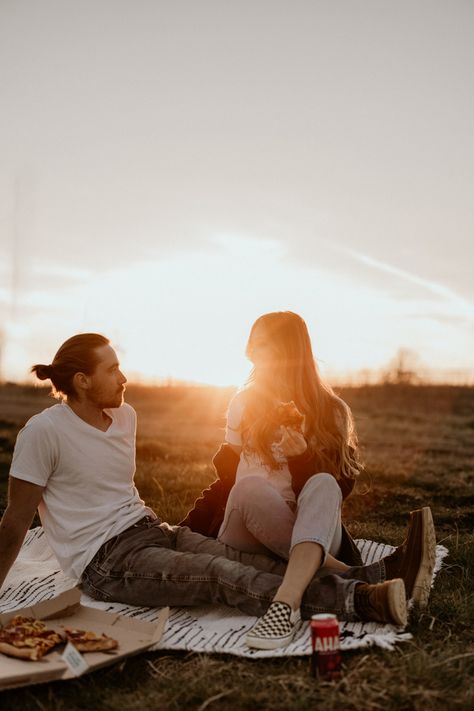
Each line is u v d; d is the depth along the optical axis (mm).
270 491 4012
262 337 4324
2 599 4277
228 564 3938
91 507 4301
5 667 3254
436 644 3621
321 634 3254
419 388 27766
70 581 4473
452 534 6508
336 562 4090
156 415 20594
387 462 11406
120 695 3199
